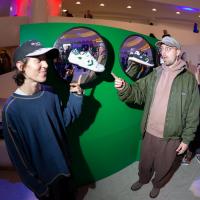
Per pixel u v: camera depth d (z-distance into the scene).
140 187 2.48
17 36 4.15
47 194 1.62
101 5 10.89
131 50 2.31
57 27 2.04
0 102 3.06
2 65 4.17
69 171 1.67
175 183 2.60
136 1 9.13
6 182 2.56
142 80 2.26
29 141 1.52
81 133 2.33
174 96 2.06
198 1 7.53
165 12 10.38
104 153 2.51
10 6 5.27
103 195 2.38
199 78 3.11
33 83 1.50
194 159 3.09
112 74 2.19
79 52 2.00
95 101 2.31
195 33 8.55
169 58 2.02
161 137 2.17
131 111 2.54
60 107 1.71
